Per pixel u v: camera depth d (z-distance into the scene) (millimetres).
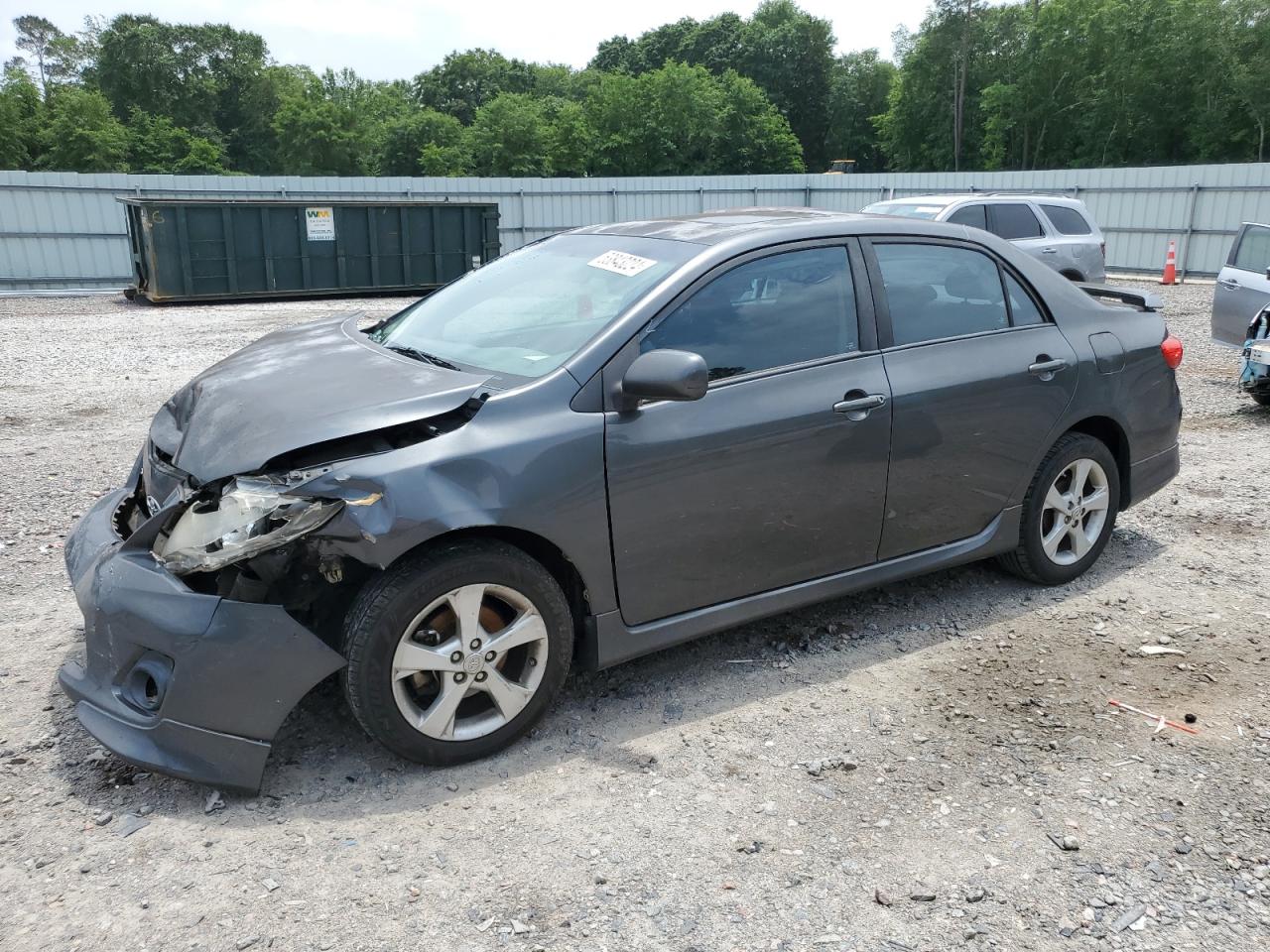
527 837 2824
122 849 2752
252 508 2820
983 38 78688
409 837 2820
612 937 2436
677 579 3477
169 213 18266
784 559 3721
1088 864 2721
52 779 3082
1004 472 4266
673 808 2967
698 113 82250
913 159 84438
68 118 78375
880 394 3795
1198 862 2730
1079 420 4488
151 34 101125
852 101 104188
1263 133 58500
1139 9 63344
